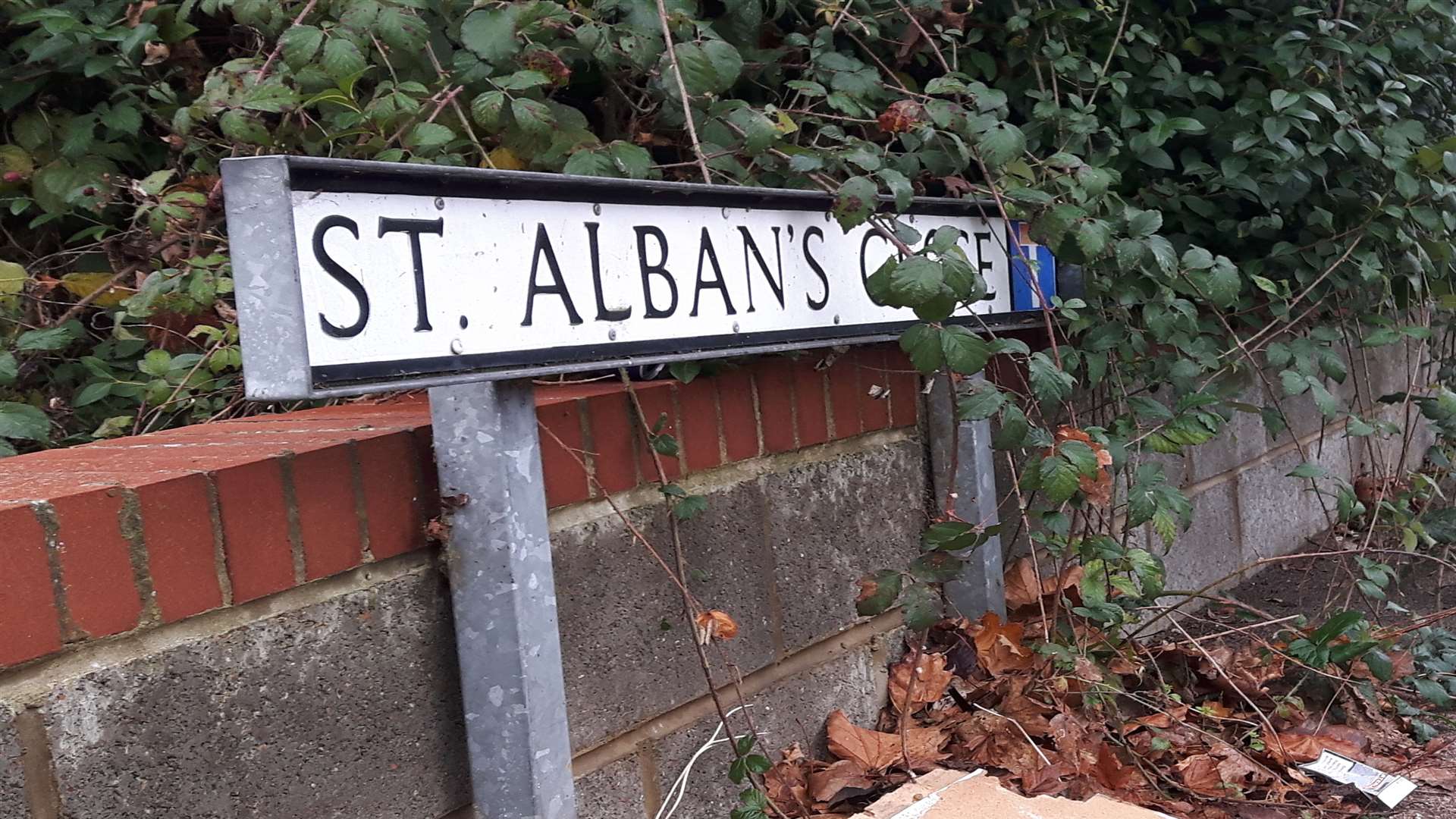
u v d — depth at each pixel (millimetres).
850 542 2262
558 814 1464
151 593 1177
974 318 2197
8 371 1924
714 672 1937
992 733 2184
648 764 1826
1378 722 2473
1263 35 3092
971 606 2488
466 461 1397
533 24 1799
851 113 2154
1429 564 3518
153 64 2184
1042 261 2412
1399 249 3264
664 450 1775
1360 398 4262
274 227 1076
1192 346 2766
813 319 1828
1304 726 2434
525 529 1420
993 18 2816
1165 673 2648
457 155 1933
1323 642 2377
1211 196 3182
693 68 1837
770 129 1916
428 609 1475
